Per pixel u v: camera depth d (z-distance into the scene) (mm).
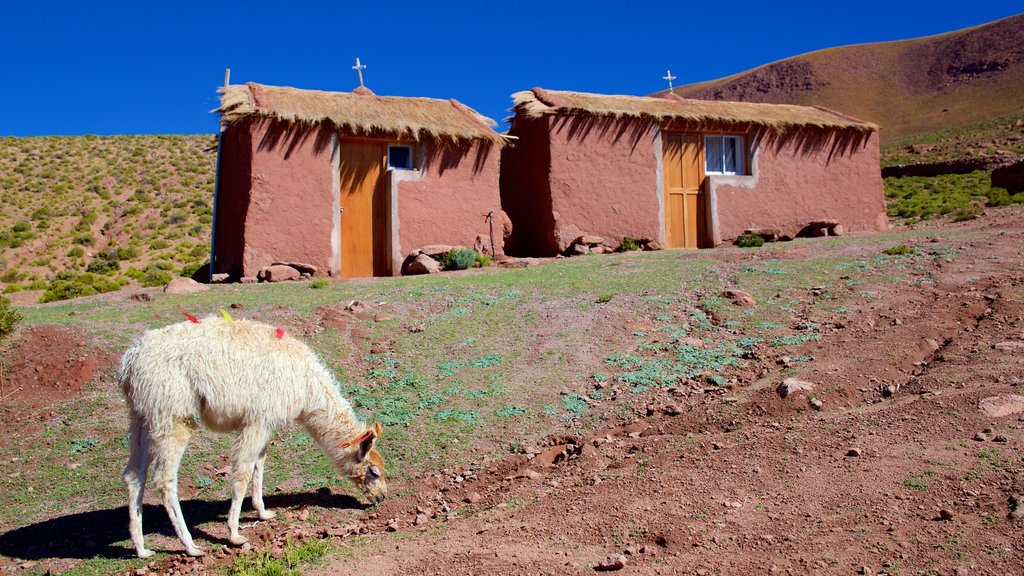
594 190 22000
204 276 24594
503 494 7445
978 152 68750
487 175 21000
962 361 9148
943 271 14039
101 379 10477
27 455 8875
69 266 39469
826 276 14453
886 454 6734
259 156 18344
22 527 7387
